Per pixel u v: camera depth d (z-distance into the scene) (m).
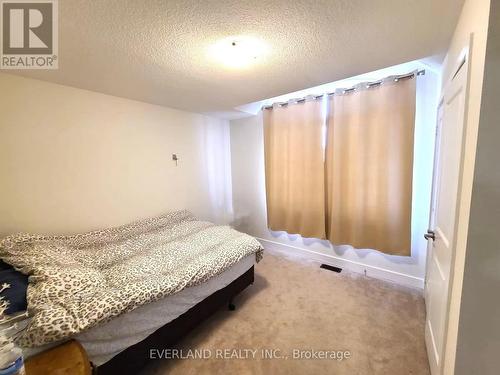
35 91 2.02
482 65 0.83
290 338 1.82
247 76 2.03
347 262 2.95
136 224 2.69
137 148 2.81
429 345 1.55
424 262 2.42
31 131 2.01
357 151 2.57
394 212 2.42
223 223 4.05
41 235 2.00
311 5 1.14
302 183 3.10
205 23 1.27
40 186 2.08
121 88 2.30
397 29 1.36
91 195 2.42
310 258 3.29
